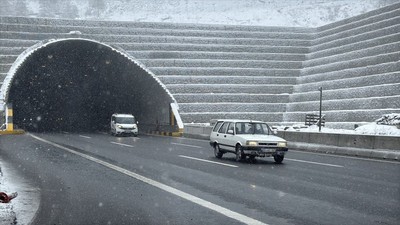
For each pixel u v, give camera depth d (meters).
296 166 15.38
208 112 49.44
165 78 53.34
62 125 63.19
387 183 11.31
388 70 44.69
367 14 60.69
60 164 15.21
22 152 20.00
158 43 60.94
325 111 44.69
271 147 16.06
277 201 8.77
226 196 9.30
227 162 16.42
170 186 10.59
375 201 8.80
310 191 9.99
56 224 6.85
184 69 55.62
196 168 14.36
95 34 62.16
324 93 48.62
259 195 9.45
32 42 56.66
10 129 39.62
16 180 11.34
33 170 13.50
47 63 51.31
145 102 50.34
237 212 7.75
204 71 56.03
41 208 8.02
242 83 55.31
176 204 8.45
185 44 61.25
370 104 41.22
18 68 43.69
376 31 54.16
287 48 63.19
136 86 50.78
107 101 59.84
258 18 142.25
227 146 17.36
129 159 17.20
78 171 13.34
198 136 35.88
